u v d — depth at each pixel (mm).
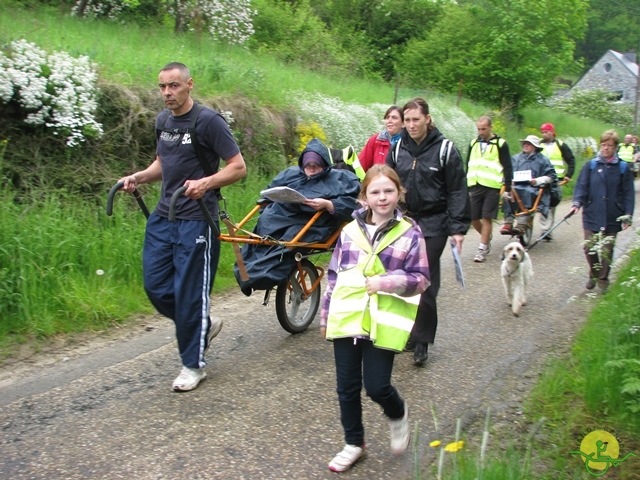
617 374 4207
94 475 3490
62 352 5270
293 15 21203
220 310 6543
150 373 4895
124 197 7445
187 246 4488
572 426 3994
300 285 5809
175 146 4500
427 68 25062
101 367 4988
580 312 6703
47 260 6070
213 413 4242
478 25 24562
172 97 4383
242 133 9383
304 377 4871
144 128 8023
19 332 5457
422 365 5148
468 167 9375
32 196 6637
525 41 23141
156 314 6293
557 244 10609
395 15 29250
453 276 8219
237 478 3498
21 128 7043
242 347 5488
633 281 5137
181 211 4516
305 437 3963
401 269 3434
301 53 18891
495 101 24141
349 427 3594
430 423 4172
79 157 7383
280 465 3639
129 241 6766
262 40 19422
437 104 16969
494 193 9102
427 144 5055
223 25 15672
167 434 3951
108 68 8336
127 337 5688
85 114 7250
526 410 4281
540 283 7938
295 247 5359
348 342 3504
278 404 4398
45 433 3938
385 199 3467
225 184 4438
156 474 3514
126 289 6496
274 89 11047
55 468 3547
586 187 7359
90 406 4312
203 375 4730
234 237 4832
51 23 10836
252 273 5137
